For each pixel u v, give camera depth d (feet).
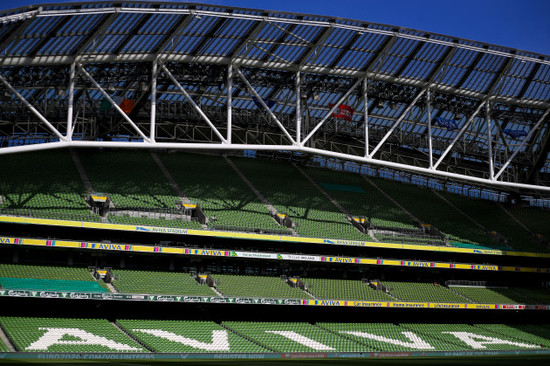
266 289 171.42
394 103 197.98
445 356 157.38
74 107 178.09
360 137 213.66
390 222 211.82
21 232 160.45
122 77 166.30
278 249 188.96
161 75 168.96
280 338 155.84
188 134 210.18
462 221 229.25
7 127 186.39
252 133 216.95
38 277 146.10
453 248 198.90
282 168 234.79
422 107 199.00
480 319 208.54
